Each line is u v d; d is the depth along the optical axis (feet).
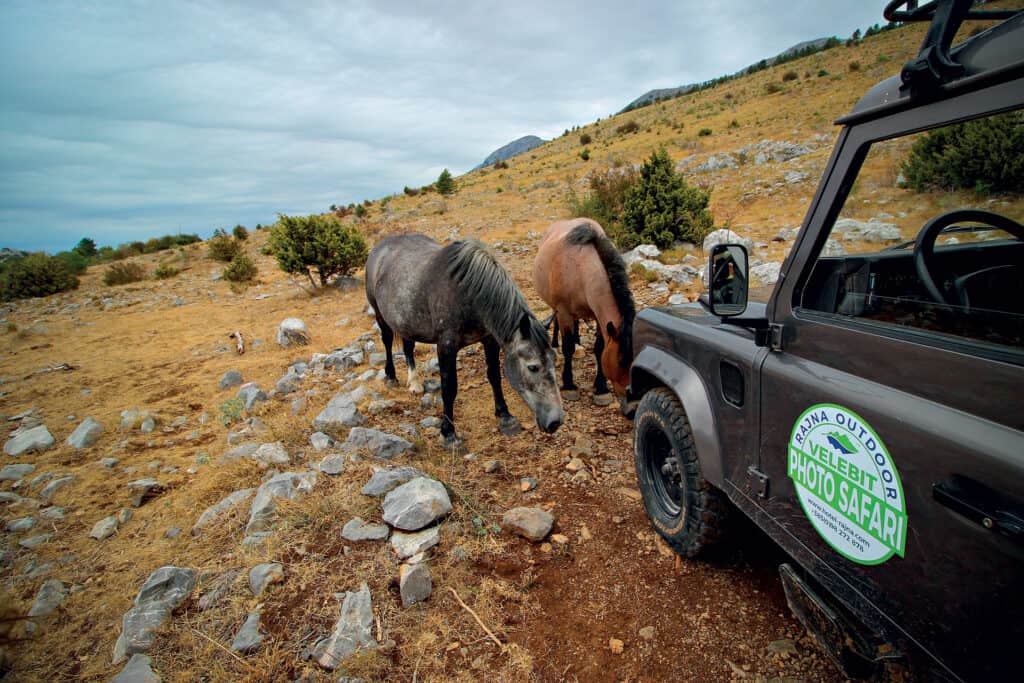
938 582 4.00
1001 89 3.66
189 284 55.31
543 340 12.19
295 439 14.28
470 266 12.71
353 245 40.45
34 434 16.67
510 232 50.52
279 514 10.48
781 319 5.94
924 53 4.02
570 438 13.69
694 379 7.72
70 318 41.34
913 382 4.31
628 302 12.32
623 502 10.68
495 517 10.30
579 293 14.52
